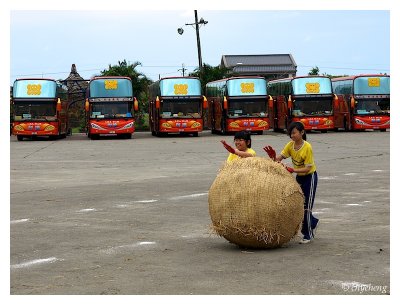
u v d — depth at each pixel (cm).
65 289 834
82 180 2141
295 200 1026
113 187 1931
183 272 914
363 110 5131
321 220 1324
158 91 5119
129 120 4881
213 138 4778
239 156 1093
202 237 1172
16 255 1038
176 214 1432
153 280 873
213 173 2322
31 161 2944
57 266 961
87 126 5266
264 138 4572
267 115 5084
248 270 919
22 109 4834
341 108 5409
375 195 1683
